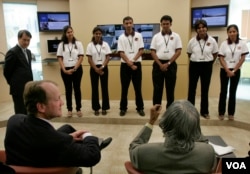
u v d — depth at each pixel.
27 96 1.31
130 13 4.96
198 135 1.21
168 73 3.94
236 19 5.11
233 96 3.83
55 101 1.32
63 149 1.23
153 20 4.93
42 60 5.75
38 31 5.78
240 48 3.66
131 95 5.23
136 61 4.04
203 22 3.71
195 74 3.91
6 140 1.31
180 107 1.17
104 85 4.25
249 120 3.88
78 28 5.11
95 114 4.32
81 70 4.12
